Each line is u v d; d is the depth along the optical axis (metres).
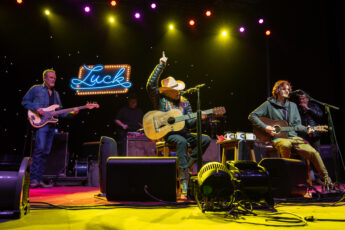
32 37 8.87
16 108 8.68
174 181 2.75
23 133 8.62
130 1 8.55
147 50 9.61
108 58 9.45
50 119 5.20
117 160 2.83
